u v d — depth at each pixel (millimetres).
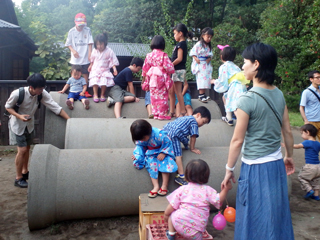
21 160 4660
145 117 5531
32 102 4531
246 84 4934
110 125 4672
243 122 2277
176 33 5316
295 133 10211
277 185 2268
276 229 2211
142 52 11242
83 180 3387
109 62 5734
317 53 13727
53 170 3393
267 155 2289
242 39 19641
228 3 28328
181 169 3463
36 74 4367
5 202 4172
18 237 3252
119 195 3426
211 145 4766
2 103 7367
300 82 15555
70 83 5660
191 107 5754
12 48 12586
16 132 4527
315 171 4371
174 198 2604
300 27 15703
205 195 2559
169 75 4895
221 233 3359
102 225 3506
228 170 2393
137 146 3494
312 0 15375
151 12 27438
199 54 5996
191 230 2523
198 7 27516
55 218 3398
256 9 24516
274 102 2324
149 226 2838
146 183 3475
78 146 4375
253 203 2270
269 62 2320
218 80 4957
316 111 5762
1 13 14383
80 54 6723
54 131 5000
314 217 3840
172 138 3498
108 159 3568
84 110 5426
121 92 5582
